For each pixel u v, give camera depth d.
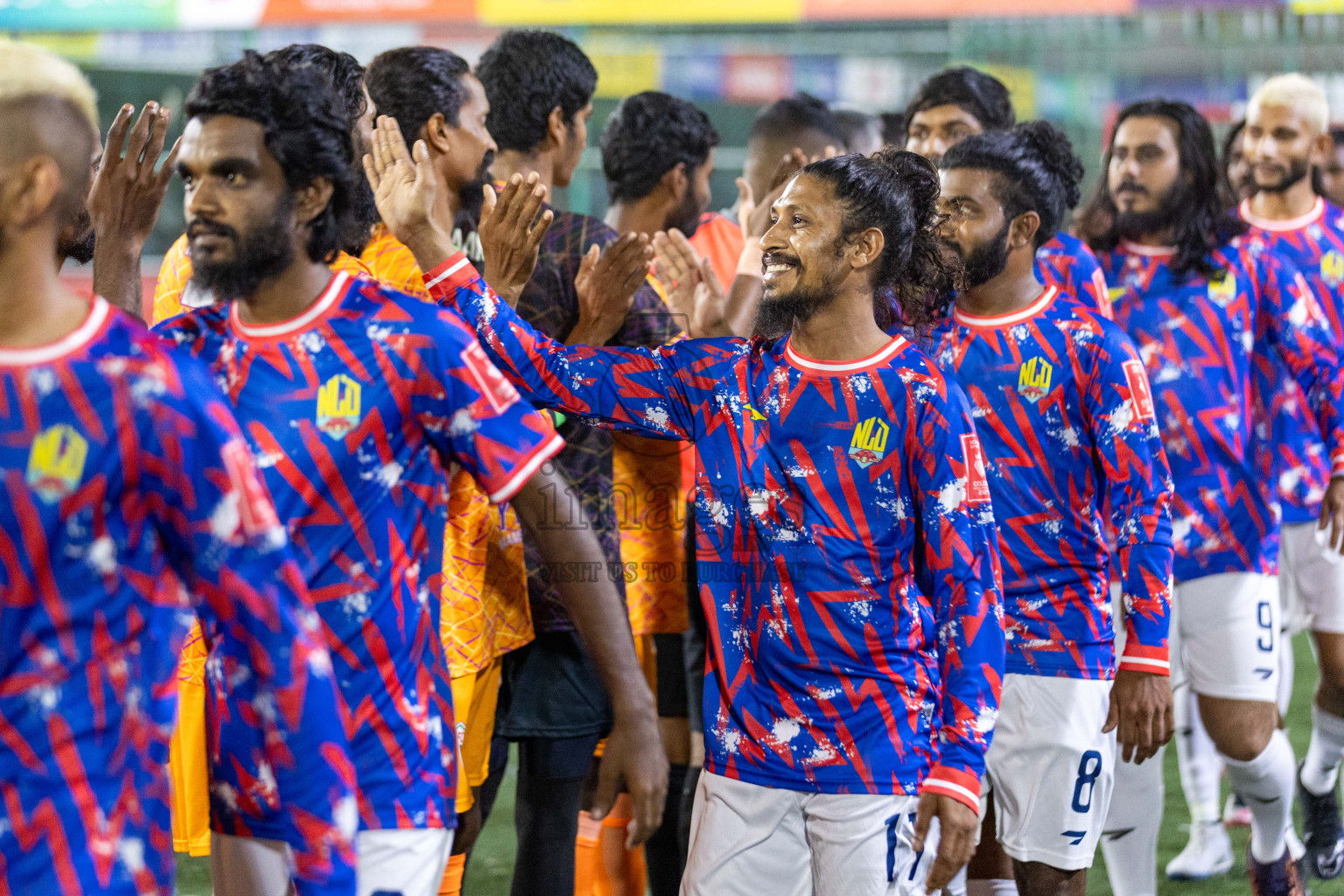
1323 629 7.13
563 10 16.08
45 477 2.54
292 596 2.79
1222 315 6.66
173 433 2.62
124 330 2.63
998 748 5.00
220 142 3.04
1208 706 6.41
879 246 3.92
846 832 3.88
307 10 15.93
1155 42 17.08
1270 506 6.74
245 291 3.11
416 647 3.24
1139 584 4.84
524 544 4.61
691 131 6.86
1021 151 5.01
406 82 4.67
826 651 3.89
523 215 4.29
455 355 3.21
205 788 4.05
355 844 2.92
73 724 2.57
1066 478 4.98
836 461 3.90
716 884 3.99
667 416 4.17
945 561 3.83
